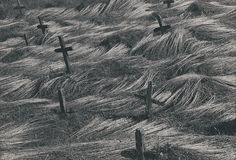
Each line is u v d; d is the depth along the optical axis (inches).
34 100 695.7
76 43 967.6
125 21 1072.2
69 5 1337.4
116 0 1215.6
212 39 823.7
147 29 932.6
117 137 540.7
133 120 579.5
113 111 613.3
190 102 602.9
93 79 733.9
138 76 716.0
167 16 1029.8
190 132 540.7
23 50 978.7
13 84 780.0
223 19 928.9
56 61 876.6
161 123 565.0
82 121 597.6
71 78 745.6
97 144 505.4
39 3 1411.2
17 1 1343.5
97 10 1221.7
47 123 600.4
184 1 1110.4
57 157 475.2
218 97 600.1
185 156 452.4
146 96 575.5
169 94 632.4
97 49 909.2
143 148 445.7
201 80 636.1
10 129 597.3
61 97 615.5
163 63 755.4
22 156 486.3
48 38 1042.1
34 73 825.5
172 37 838.5
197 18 948.0
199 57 744.3
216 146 476.1
